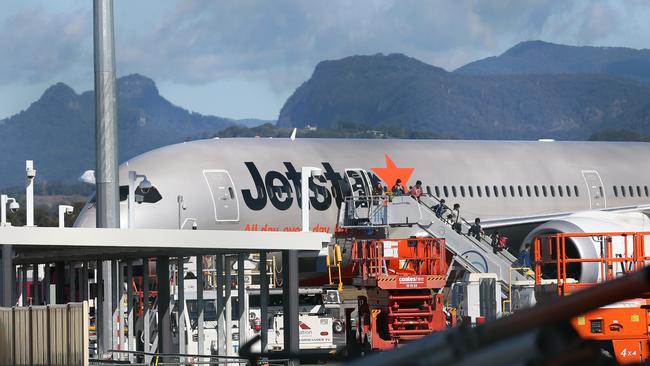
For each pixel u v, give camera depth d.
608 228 109.25
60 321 56.97
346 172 132.38
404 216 124.38
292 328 66.69
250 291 125.94
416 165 139.50
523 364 10.95
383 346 103.25
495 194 143.75
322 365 69.12
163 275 78.50
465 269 124.38
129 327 88.94
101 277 95.00
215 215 123.69
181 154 127.31
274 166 129.38
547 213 147.38
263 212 126.25
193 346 108.19
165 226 120.62
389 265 109.50
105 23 88.25
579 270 108.00
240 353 16.03
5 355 58.19
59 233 59.72
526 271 117.44
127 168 124.75
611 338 77.50
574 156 155.12
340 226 126.62
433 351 11.80
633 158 160.12
